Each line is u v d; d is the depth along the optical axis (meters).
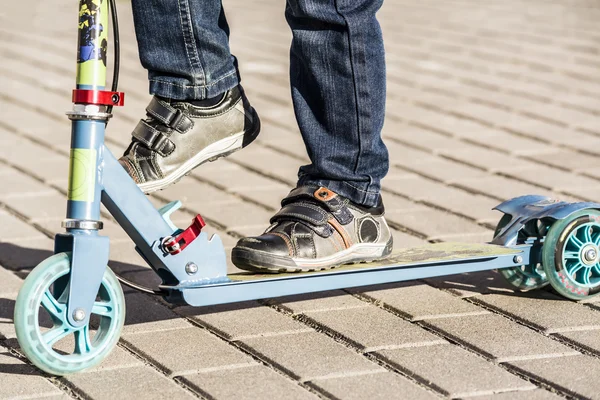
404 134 5.60
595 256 3.19
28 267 3.58
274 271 2.92
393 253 3.22
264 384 2.55
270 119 5.93
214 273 2.76
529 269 3.34
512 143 5.43
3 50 7.48
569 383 2.54
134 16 2.94
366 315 3.08
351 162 3.02
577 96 6.40
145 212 2.66
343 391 2.49
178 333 2.94
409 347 2.80
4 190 4.59
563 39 8.10
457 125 5.77
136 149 2.97
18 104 6.18
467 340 2.85
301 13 2.87
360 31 2.87
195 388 2.53
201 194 4.60
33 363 2.51
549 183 4.71
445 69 7.07
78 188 2.53
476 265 3.13
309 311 3.11
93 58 2.51
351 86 2.91
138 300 3.24
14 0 9.64
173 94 2.96
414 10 9.40
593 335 2.89
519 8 9.56
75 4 9.54
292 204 3.06
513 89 6.55
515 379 2.58
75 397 2.50
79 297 2.52
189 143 3.00
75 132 2.53
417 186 4.69
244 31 8.27
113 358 2.73
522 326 2.99
